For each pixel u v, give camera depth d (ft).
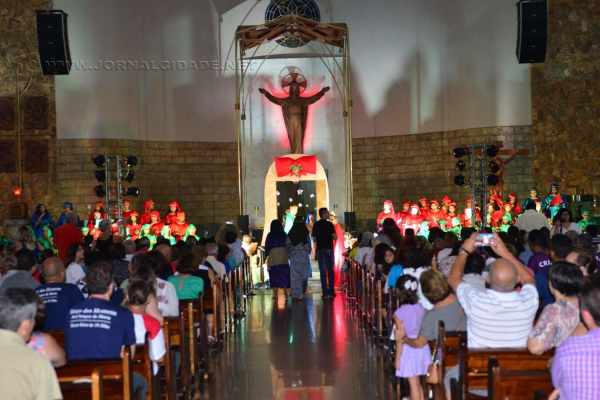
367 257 46.16
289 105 80.59
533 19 63.52
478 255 23.17
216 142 81.66
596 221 64.69
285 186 77.10
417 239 38.81
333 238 57.52
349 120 75.77
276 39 83.05
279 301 56.80
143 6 77.25
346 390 28.78
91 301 19.92
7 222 65.57
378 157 81.25
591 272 24.49
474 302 19.75
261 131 83.51
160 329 21.88
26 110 74.23
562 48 73.41
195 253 35.68
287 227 71.15
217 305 37.99
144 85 77.36
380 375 31.07
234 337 40.93
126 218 69.92
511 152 70.54
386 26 80.94
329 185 82.99
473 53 75.66
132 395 18.30
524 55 64.75
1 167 74.33
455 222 69.67
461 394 18.47
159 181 78.23
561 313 17.46
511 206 68.64
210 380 30.86
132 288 21.62
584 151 73.00
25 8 74.28
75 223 46.44
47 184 74.18
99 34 74.59
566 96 73.26
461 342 18.44
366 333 41.09
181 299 32.04
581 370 13.74
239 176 75.05
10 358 12.87
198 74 80.94
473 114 75.46
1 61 74.23
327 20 82.69
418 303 24.41
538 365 17.75
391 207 73.00
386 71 81.00
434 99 78.18
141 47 77.00
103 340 19.49
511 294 19.74
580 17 73.10
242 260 54.95
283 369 32.71
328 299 57.06
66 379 17.80
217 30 82.02
